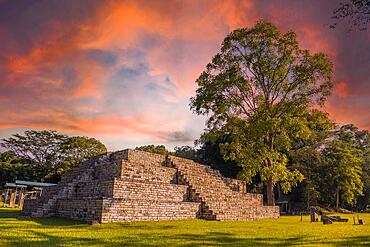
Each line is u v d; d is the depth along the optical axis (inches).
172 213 783.7
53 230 525.0
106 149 2351.1
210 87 1240.8
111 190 739.4
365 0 606.2
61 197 835.4
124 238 454.9
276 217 1131.3
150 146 2333.9
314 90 1197.1
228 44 1261.1
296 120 1173.1
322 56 1178.6
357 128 2429.9
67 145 2207.2
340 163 1804.9
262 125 1135.0
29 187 1878.7
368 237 518.3
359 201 2143.2
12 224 585.0
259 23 1230.3
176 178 1018.1
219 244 421.4
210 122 1299.2
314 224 800.3
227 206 938.1
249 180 1257.4
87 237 454.0
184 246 396.5
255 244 428.1
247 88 1241.4
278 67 1226.6
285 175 1203.2
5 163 2094.0
